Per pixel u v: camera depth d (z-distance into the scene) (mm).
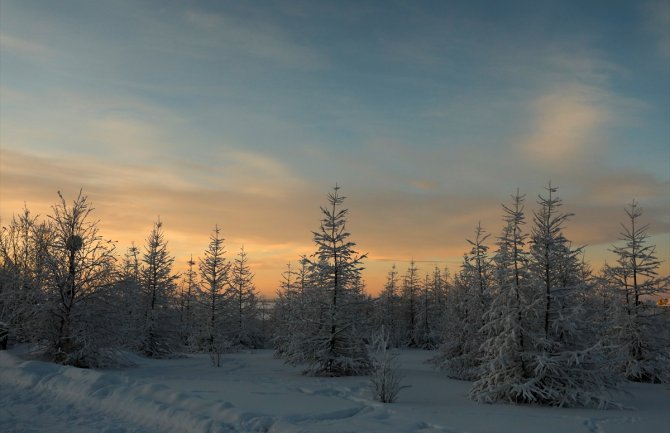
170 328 35188
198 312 43781
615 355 18047
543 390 13039
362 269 22250
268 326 58188
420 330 60281
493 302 14453
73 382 13266
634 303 25219
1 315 23141
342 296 21875
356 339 21031
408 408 11719
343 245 22297
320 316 21594
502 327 14414
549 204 14961
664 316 24656
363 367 20938
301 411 10531
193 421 9047
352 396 13742
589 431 9375
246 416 9266
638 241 25906
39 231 24094
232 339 47750
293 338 21422
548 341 13531
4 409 10945
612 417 11211
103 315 22484
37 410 10883
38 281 21703
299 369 23484
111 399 11391
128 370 21594
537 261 14633
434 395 15008
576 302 14578
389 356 13711
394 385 13211
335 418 10219
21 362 17219
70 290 21781
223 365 25797
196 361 29125
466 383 19438
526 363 13867
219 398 11828
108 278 22906
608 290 25562
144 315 34375
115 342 22859
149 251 36531
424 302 62719
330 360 20750
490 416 10758
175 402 10609
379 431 8758
